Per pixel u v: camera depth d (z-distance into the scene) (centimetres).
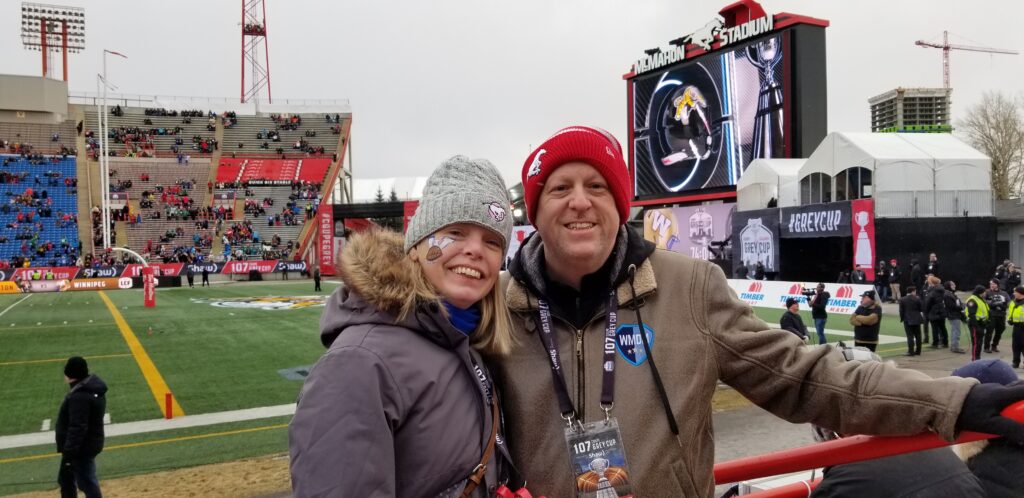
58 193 4988
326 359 134
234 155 5944
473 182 155
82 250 4447
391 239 152
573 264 162
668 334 160
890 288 2280
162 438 809
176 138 5916
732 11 3266
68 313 2411
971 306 1245
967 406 132
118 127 5816
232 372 1245
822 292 1391
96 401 579
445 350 146
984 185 2430
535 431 160
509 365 166
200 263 4325
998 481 199
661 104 3556
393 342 137
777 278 2612
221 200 5375
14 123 5381
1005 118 4616
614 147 166
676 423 154
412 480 137
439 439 138
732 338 160
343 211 4975
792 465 171
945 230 2370
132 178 5388
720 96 3238
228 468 686
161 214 5084
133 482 645
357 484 122
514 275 172
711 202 3262
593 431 154
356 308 143
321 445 124
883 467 188
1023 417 124
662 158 3581
